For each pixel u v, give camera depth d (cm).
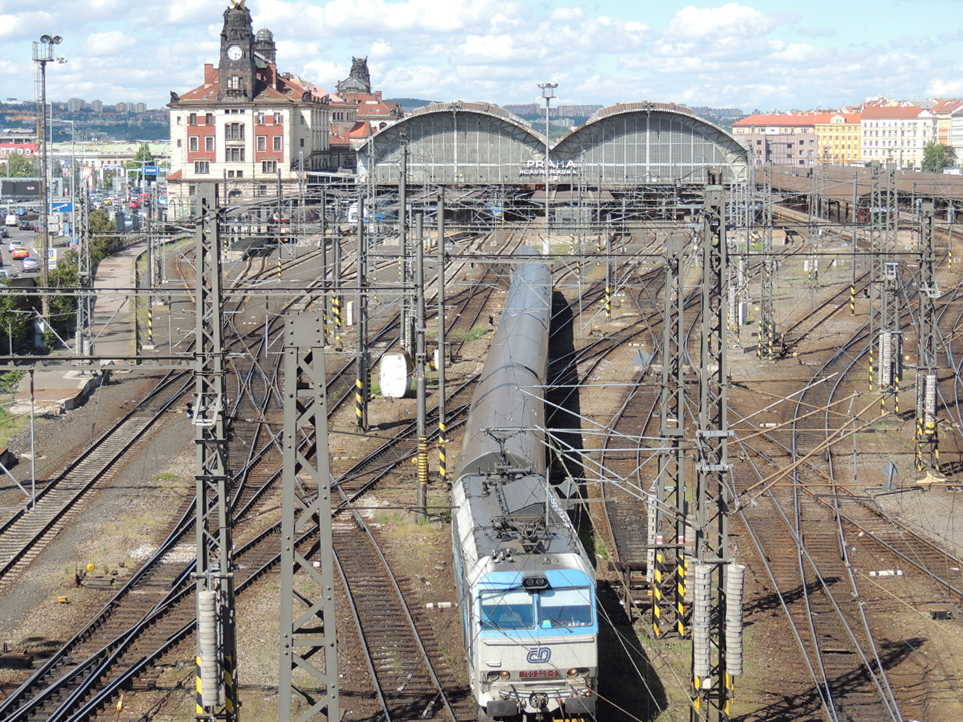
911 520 3375
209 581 2002
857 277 7550
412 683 2336
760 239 7931
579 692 2089
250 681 2342
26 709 2184
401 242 4575
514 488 2498
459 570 2473
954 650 2520
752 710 2248
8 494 3531
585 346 5741
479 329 6159
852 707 2252
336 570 2948
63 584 2852
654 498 2664
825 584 2886
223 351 2142
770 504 3503
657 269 7669
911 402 4691
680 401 2519
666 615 2681
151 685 2319
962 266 7638
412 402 4766
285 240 8400
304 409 1792
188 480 3750
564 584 2111
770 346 5462
